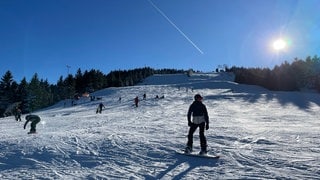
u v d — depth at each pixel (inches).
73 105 2856.8
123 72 6505.9
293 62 3875.5
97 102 2773.1
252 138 539.5
